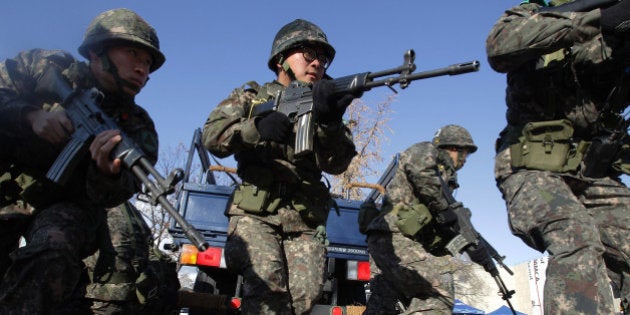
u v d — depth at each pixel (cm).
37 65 321
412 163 496
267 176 389
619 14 298
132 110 354
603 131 354
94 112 296
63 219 302
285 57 431
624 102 349
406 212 501
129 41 336
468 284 2322
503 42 338
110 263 481
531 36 323
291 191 395
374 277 620
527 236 347
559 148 353
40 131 289
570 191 346
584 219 323
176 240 656
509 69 354
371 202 575
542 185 346
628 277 369
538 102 367
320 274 398
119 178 292
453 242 479
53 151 304
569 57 344
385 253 505
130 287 492
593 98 353
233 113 393
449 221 488
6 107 293
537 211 339
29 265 279
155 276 532
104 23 337
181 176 255
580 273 307
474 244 483
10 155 304
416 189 507
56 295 286
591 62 335
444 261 514
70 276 297
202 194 678
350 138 418
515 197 359
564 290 308
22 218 312
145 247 521
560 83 355
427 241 519
